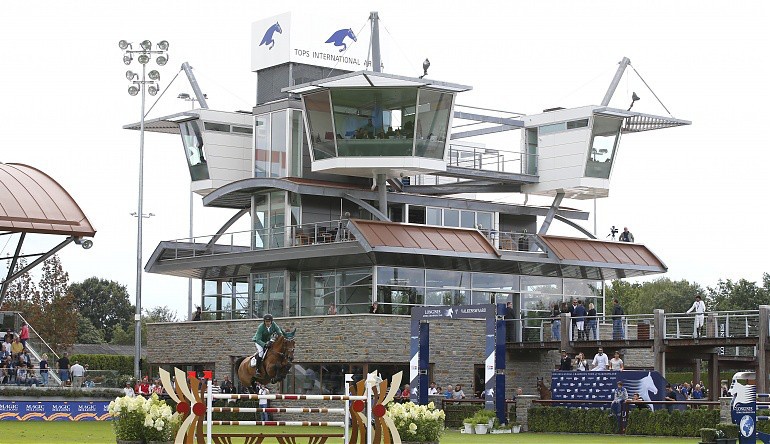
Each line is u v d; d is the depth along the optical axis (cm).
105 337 13950
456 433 4947
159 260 7062
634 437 4497
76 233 5338
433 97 6397
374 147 6366
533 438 4434
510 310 6359
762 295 11700
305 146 6731
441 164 6469
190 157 7200
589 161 7012
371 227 5975
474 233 6362
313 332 6041
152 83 6925
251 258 6525
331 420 5728
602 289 7088
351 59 7200
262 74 7162
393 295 6191
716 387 5506
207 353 6575
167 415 3203
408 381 5956
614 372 4894
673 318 5491
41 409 5166
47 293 10238
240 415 5291
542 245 6581
